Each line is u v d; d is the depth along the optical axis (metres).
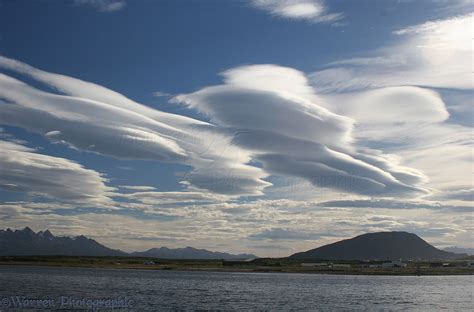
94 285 187.38
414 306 134.88
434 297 164.88
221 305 127.00
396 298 159.25
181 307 120.44
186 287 194.12
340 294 173.00
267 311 116.69
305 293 175.12
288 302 139.38
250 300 143.00
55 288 163.00
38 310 106.88
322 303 138.50
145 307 118.38
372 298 157.50
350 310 122.50
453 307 133.75
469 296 170.38
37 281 198.25
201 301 136.12
